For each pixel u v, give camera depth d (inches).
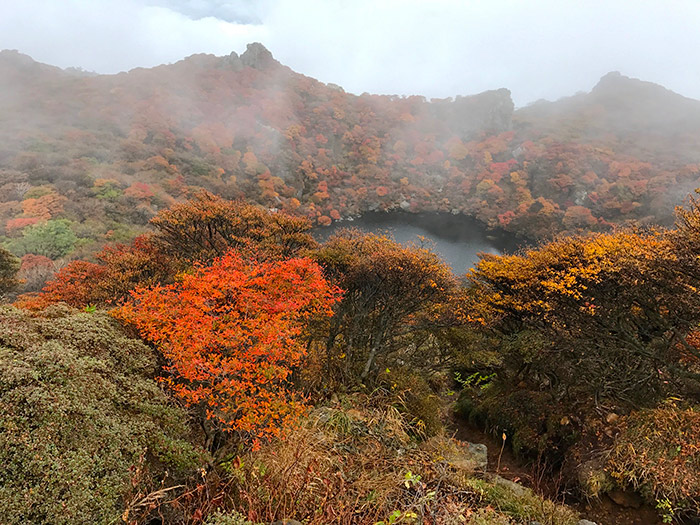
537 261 372.5
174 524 105.0
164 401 153.9
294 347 194.1
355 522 100.7
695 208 243.6
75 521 92.4
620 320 319.0
